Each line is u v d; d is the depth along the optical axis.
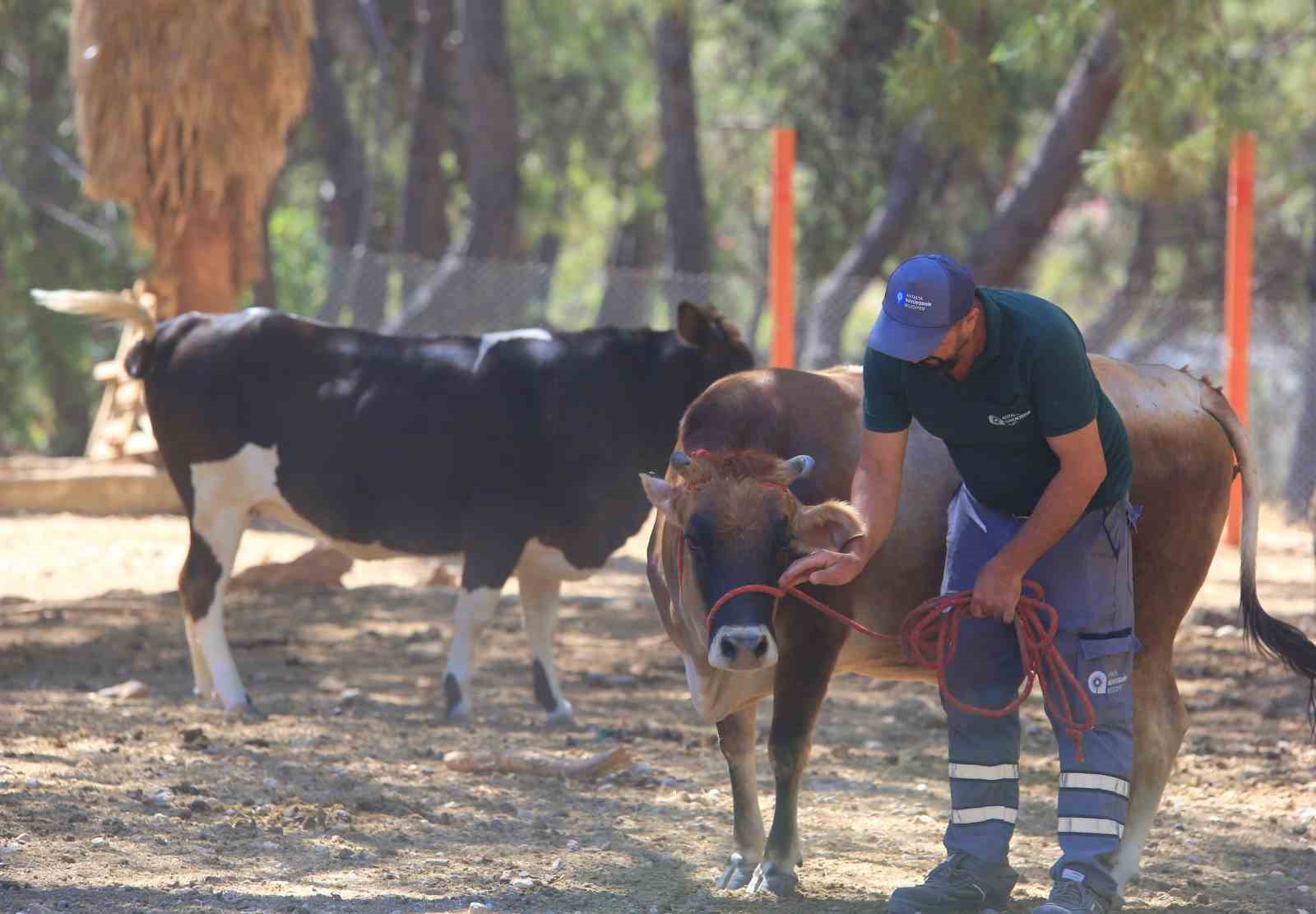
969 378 6.41
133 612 15.88
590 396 11.42
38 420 36.97
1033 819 9.11
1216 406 7.74
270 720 11.20
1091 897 6.51
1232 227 21.61
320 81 37.34
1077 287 42.66
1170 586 7.62
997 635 6.79
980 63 16.45
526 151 44.69
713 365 11.49
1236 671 13.78
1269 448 28.91
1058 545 6.69
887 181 34.44
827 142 34.91
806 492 7.30
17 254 34.72
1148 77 16.73
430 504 11.51
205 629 11.59
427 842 8.17
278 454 11.50
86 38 19.12
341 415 11.42
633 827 8.63
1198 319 30.84
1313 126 34.53
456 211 45.28
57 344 34.66
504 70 32.06
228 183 20.22
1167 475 7.49
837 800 9.42
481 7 31.80
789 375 7.58
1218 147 17.48
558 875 7.64
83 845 7.76
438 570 18.52
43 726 10.62
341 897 7.12
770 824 8.75
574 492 11.47
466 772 9.81
